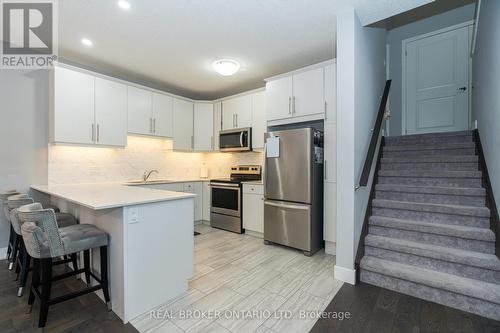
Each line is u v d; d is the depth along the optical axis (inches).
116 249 71.4
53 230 64.3
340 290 84.8
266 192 133.9
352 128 90.3
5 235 113.3
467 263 77.1
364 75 104.2
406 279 80.7
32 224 64.7
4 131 112.8
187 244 84.0
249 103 163.2
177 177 185.2
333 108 118.1
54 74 117.9
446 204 98.7
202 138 183.6
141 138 164.7
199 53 124.8
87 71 128.3
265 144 134.0
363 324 67.0
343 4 86.4
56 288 85.9
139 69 145.1
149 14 91.3
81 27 100.5
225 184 163.3
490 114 90.0
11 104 114.5
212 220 171.6
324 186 121.6
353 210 89.9
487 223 86.1
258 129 158.6
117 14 91.2
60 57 128.3
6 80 113.2
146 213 73.2
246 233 155.5
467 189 95.1
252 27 101.0
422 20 161.2
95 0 83.1
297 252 122.8
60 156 129.9
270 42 114.2
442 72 155.4
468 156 109.0
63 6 86.1
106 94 135.6
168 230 78.7
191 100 181.8
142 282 71.9
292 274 97.8
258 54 126.8
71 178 133.7
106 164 147.9
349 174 90.7
